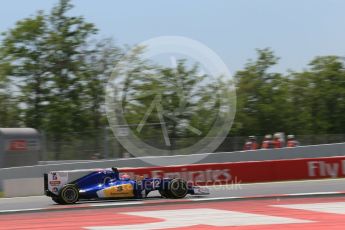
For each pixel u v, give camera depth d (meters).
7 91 49.88
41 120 49.50
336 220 13.55
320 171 27.97
